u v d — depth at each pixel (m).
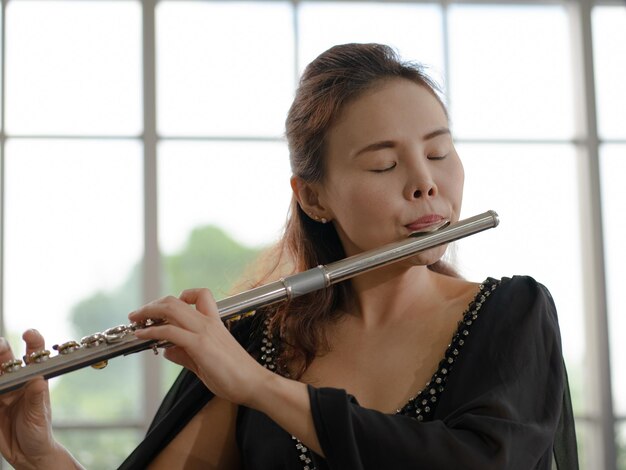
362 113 1.51
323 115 1.54
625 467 6.11
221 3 6.33
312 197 1.66
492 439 1.31
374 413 1.33
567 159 6.36
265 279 1.87
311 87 1.58
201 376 1.36
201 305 1.39
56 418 5.88
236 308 1.42
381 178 1.50
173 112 6.23
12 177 6.07
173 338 1.32
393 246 1.47
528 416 1.40
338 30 6.38
